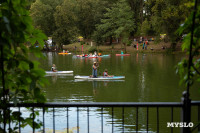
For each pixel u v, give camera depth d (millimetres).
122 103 3430
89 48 67312
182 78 3518
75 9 75562
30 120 3842
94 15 73062
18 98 3674
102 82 22578
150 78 23891
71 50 74000
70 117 11062
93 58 50000
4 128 3613
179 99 15359
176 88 18656
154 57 46625
